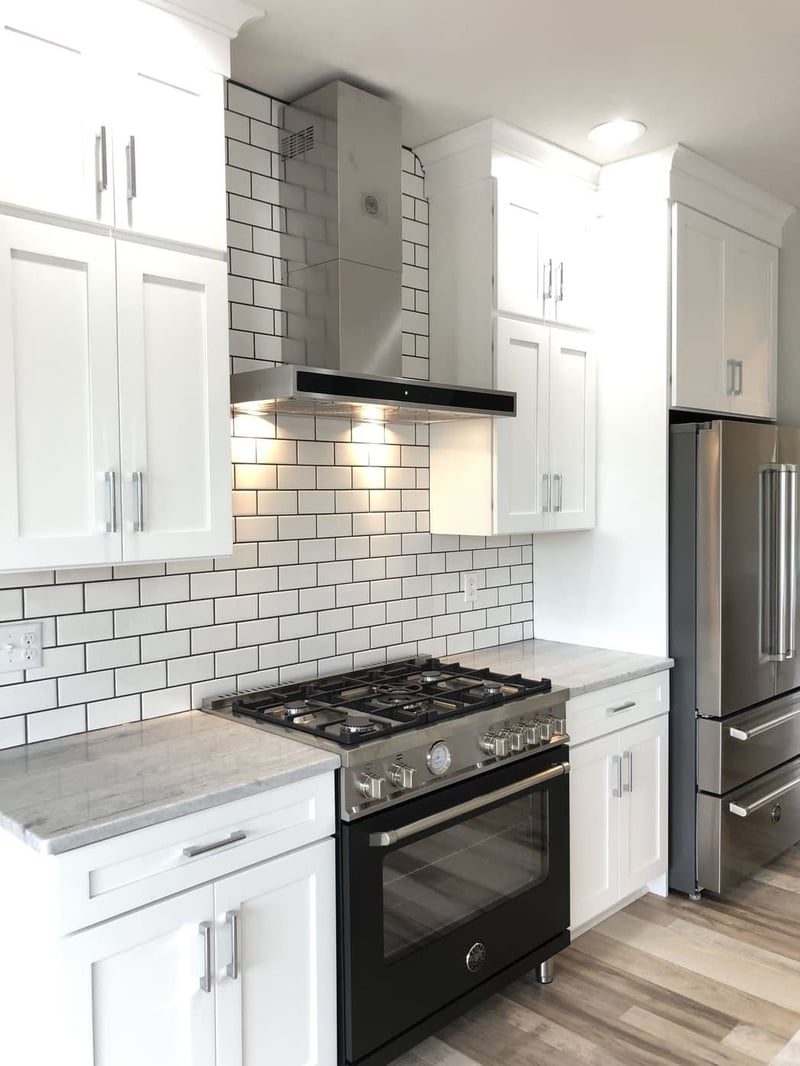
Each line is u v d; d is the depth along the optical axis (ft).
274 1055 6.12
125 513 6.20
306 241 8.23
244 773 6.04
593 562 10.94
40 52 5.74
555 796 8.30
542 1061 7.29
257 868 5.95
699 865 10.11
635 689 9.66
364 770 6.56
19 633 6.71
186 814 5.53
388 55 7.61
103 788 5.75
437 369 9.91
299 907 6.26
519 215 9.53
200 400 6.64
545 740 8.08
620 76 8.05
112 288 6.11
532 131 9.29
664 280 10.09
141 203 6.25
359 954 6.50
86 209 5.96
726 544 9.86
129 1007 5.29
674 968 8.70
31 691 6.81
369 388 7.28
